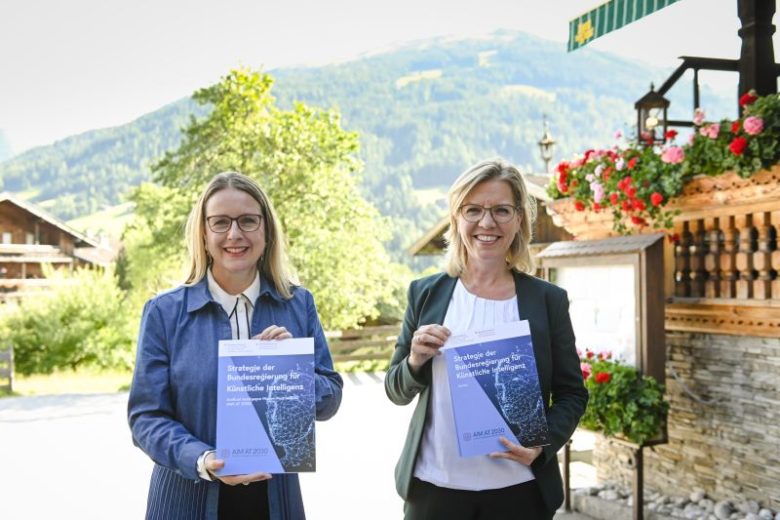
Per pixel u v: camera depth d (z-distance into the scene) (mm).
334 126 19766
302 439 1999
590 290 4375
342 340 19766
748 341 3816
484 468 2297
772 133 3322
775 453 3656
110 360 16844
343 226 19688
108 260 34062
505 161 2436
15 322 16812
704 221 4027
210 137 19969
